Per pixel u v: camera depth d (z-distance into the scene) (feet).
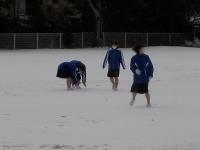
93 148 73.51
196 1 483.10
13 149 72.49
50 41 421.59
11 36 412.16
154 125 94.07
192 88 156.35
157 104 123.03
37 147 74.13
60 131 87.76
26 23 446.60
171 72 208.33
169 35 460.96
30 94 142.20
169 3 471.21
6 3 440.45
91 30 457.27
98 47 431.43
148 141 79.36
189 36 474.90
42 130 88.69
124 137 82.69
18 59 284.00
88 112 109.70
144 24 473.26
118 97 136.15
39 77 189.06
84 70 156.46
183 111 111.55
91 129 89.76
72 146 75.10
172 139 81.05
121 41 441.27
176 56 313.12
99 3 441.27
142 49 119.14
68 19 456.86
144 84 118.52
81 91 149.59
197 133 86.17
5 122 96.84
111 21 464.65
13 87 158.40
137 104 122.72
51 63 253.03
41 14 448.65
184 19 486.38
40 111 110.93
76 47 429.38
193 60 277.44
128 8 463.83
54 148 73.36
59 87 159.63
